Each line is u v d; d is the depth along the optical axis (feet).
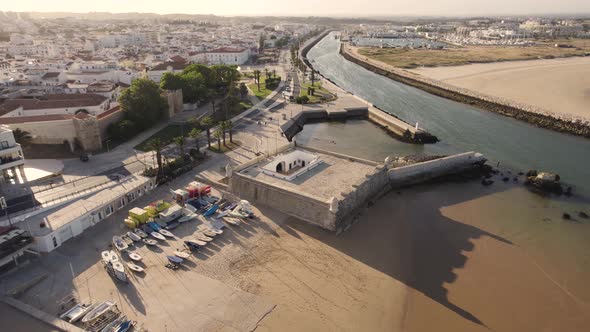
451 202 287.69
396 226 249.55
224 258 204.74
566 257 226.17
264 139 384.88
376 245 226.17
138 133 390.01
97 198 246.06
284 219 245.45
